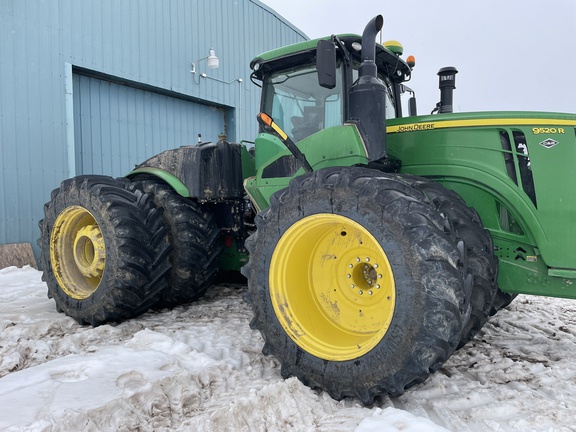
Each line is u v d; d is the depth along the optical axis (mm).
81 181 3881
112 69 8188
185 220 4137
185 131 9883
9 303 4570
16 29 6883
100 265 3773
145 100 9070
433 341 2113
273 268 2641
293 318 2602
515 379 2680
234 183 4148
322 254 2773
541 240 2652
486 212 2867
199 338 3396
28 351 3045
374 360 2266
